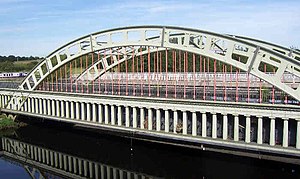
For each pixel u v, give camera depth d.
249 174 44.56
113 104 58.00
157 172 49.88
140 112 54.50
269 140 43.22
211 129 47.84
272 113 41.72
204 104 46.97
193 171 48.00
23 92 77.56
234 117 44.75
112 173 51.91
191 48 48.53
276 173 44.38
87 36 61.62
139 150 57.34
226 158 50.81
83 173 52.84
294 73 41.66
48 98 71.00
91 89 69.81
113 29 57.09
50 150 63.41
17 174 52.91
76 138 68.44
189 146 54.75
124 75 85.19
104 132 69.44
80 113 65.38
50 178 50.97
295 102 43.19
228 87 58.56
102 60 75.38
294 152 40.62
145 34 53.62
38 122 82.44
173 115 50.81
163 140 58.62
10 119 80.44
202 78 70.25
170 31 50.53
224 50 53.25
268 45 54.25
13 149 67.06
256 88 56.09
